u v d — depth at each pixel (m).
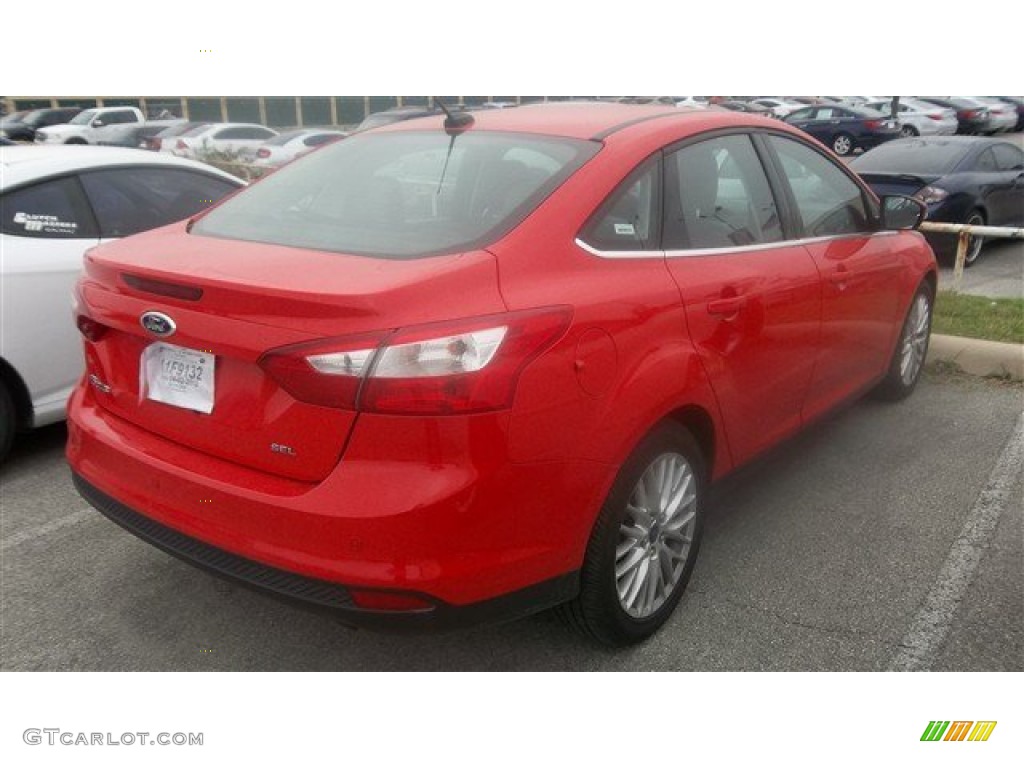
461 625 2.40
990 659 2.96
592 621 2.80
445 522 2.28
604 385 2.58
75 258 4.48
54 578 3.39
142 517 2.68
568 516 2.54
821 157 4.14
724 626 3.12
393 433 2.26
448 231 2.70
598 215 2.81
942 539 3.71
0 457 4.26
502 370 2.32
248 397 2.45
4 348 4.16
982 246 11.36
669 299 2.88
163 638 3.05
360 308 2.24
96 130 26.94
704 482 3.19
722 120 3.54
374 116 23.06
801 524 3.83
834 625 3.13
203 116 37.53
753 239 3.49
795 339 3.63
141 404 2.76
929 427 4.91
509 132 3.20
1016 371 5.67
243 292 2.36
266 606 3.24
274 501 2.36
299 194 3.19
